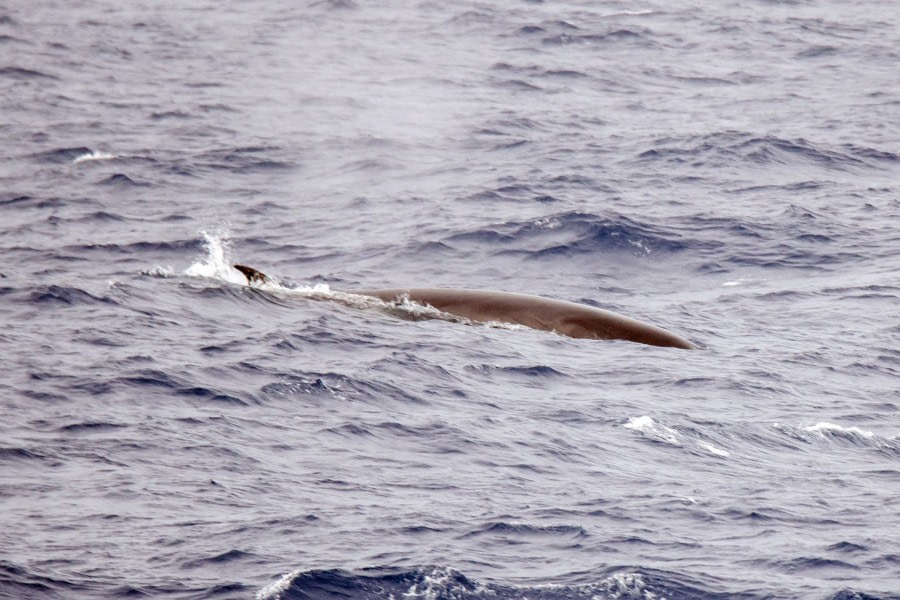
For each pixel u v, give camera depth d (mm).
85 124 161500
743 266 107250
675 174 136750
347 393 66562
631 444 62125
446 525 49906
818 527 51594
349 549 47250
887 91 183625
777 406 70312
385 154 147500
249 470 55281
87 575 44312
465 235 113500
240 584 44094
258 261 106938
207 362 70438
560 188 130375
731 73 197500
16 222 117938
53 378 66188
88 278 95125
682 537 49906
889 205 126562
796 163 141875
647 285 102875
